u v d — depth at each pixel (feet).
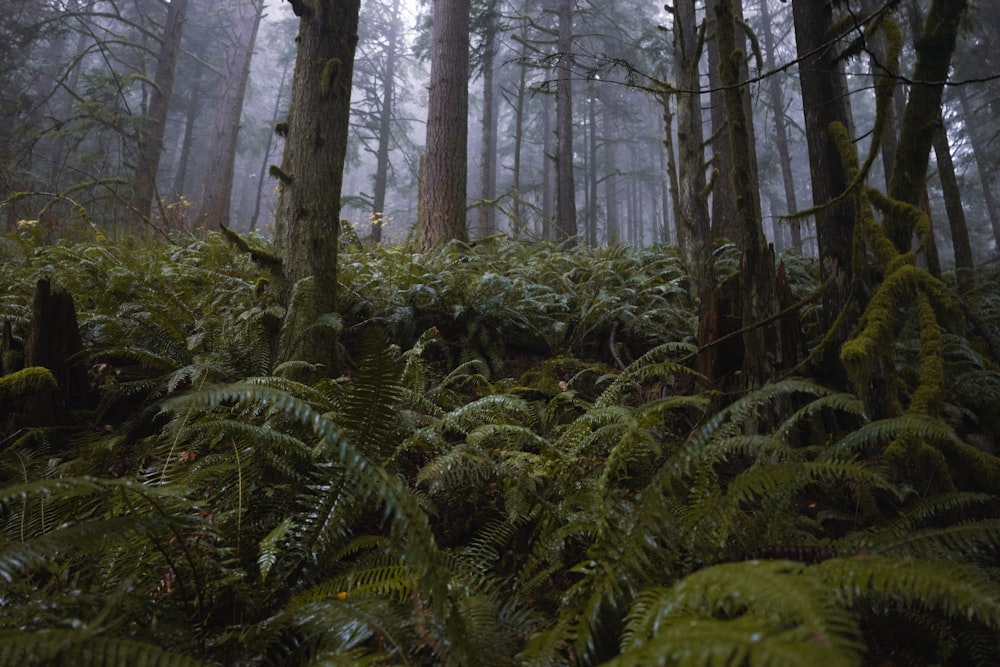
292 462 8.65
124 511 6.37
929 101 11.32
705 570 3.83
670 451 10.33
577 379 15.76
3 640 3.38
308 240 13.00
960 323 9.82
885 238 11.00
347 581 6.00
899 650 6.40
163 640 5.17
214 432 8.55
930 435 5.98
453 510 8.86
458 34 29.99
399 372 12.17
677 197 20.80
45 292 11.55
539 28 46.62
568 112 45.24
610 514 6.20
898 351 13.50
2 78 45.44
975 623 6.08
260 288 14.94
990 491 8.43
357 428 6.78
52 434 10.91
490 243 27.45
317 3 13.53
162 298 14.61
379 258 22.21
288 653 5.48
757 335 11.42
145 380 11.87
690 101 18.90
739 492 5.81
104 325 13.51
